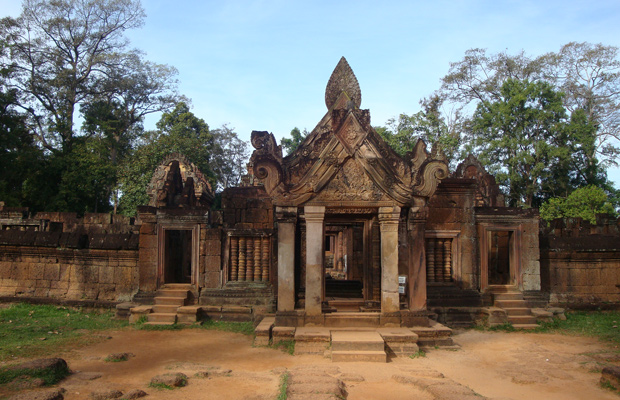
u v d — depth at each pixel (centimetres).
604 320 1449
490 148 3266
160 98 4553
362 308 1227
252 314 1428
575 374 893
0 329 1241
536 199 3675
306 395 646
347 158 1110
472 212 1508
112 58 4184
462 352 1066
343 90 1252
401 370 870
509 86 3422
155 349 1073
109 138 3797
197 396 707
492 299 1470
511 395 759
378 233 1308
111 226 2294
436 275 1496
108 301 1553
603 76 3897
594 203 2808
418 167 1142
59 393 660
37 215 2359
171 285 1490
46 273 1659
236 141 4919
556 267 1598
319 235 1108
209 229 1498
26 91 3778
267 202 1527
